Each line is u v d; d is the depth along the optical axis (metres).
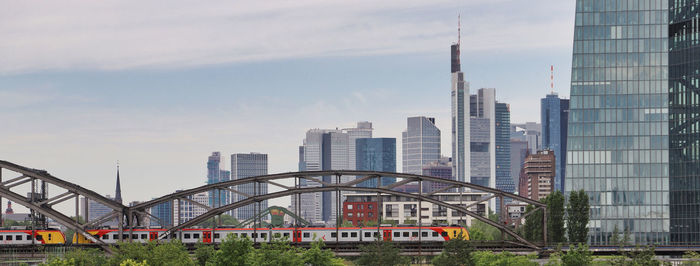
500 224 175.38
